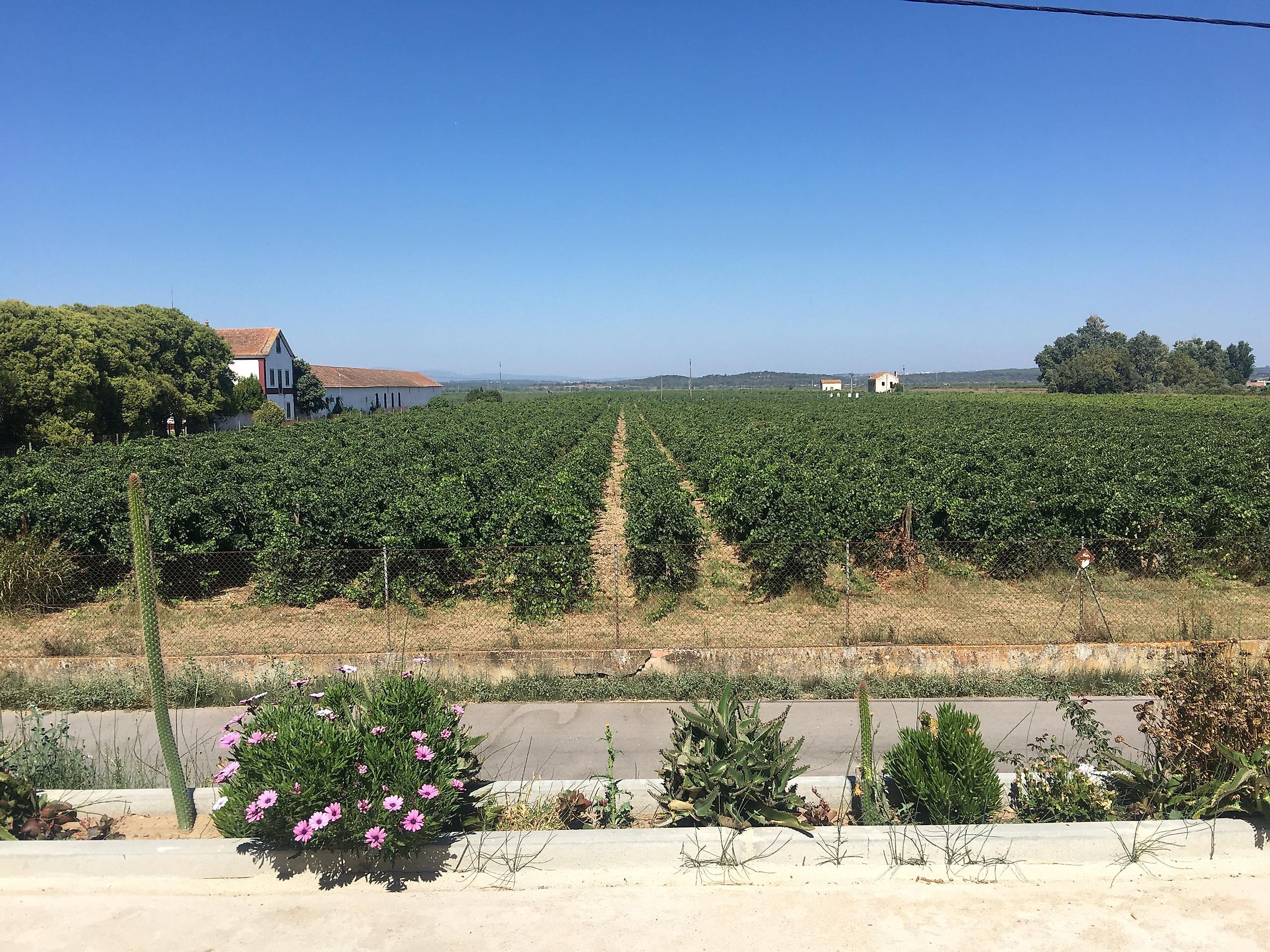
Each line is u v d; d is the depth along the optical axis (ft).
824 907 15.43
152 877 16.44
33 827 17.87
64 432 126.41
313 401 257.55
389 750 16.15
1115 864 16.75
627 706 30.53
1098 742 20.39
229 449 97.25
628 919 15.07
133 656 33.17
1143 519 48.39
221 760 20.07
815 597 43.50
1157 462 74.84
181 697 30.81
